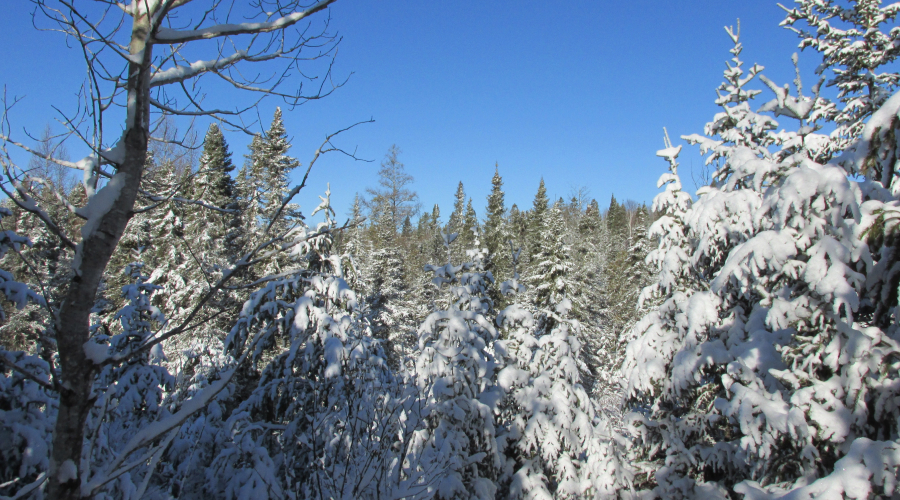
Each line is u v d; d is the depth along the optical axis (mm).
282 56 3174
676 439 8906
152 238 14266
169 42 2668
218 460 7105
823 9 12148
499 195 54500
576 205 65312
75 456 2600
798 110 9359
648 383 9367
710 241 8352
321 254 9109
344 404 7324
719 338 8695
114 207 2695
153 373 8547
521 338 10023
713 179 10477
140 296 9156
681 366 8516
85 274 2598
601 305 36156
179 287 14914
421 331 9516
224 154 21719
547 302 24781
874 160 5371
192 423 7906
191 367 10266
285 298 8891
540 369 9812
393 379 9180
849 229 5285
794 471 5871
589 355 27438
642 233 32406
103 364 2625
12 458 4828
